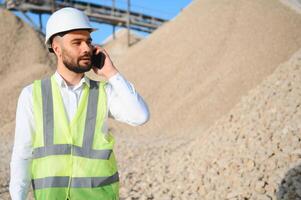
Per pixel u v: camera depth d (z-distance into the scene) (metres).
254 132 7.70
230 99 19.94
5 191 8.19
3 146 16.44
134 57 27.70
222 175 7.13
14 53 33.03
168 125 19.81
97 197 2.49
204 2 29.23
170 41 27.19
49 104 2.55
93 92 2.61
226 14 26.61
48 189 2.45
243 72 21.38
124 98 2.51
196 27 27.00
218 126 9.09
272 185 6.21
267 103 8.44
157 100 22.31
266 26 24.67
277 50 22.52
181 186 7.57
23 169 2.54
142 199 7.29
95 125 2.56
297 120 7.35
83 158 2.50
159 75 24.38
